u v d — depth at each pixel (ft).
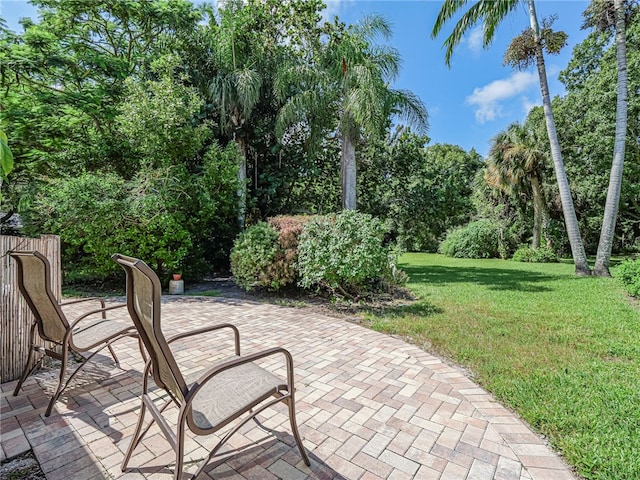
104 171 27.37
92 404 7.86
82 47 28.68
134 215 21.95
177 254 23.47
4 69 22.98
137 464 5.93
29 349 8.46
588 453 6.29
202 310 17.81
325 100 30.30
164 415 7.49
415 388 9.04
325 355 11.41
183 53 32.19
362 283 20.70
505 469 5.98
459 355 11.39
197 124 29.99
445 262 51.72
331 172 38.73
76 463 5.91
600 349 11.98
